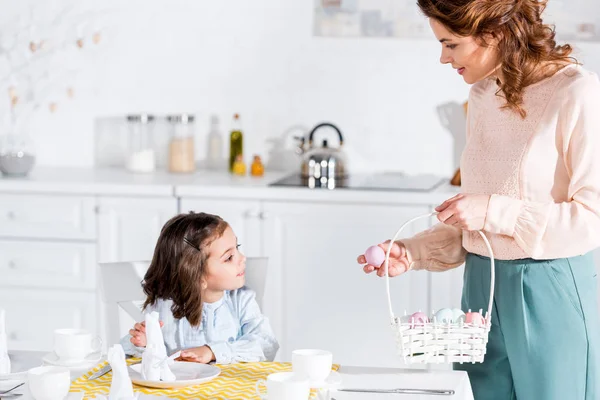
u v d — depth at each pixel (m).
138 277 2.62
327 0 4.19
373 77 4.21
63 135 4.51
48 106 4.50
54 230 3.91
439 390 1.89
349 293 3.73
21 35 4.46
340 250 3.71
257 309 2.50
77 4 4.41
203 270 2.34
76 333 2.06
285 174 4.21
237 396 1.84
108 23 4.40
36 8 4.43
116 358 1.78
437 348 1.90
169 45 4.37
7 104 4.50
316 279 3.75
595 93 2.10
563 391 2.14
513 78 2.12
